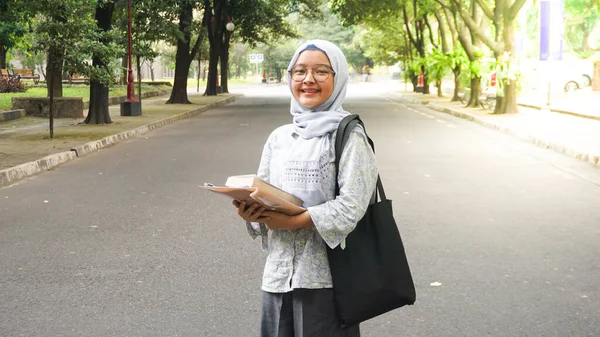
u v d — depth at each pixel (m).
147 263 6.61
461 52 34.31
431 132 19.61
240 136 18.88
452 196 9.90
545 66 26.88
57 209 9.26
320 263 2.90
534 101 30.67
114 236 7.69
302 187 2.91
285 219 2.79
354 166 2.84
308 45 2.96
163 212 8.94
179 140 18.09
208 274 6.22
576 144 14.80
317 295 2.89
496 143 16.73
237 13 46.00
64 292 5.79
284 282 2.91
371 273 2.83
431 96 42.47
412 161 13.54
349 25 42.69
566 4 50.97
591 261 6.59
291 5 54.69
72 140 16.91
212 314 5.23
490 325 4.98
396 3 41.12
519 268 6.36
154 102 37.34
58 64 17.88
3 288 5.91
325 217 2.77
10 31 36.41
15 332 4.92
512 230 7.86
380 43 60.53
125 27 30.61
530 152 14.98
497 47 25.11
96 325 5.04
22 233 7.92
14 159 13.27
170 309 5.34
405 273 2.86
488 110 27.28
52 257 6.88
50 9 17.81
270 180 3.06
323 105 2.99
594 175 11.86
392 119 24.81
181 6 32.38
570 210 8.97
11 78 38.00
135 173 12.39
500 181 11.21
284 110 31.11
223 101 38.75
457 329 4.91
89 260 6.74
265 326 3.03
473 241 7.35
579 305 5.39
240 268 6.39
